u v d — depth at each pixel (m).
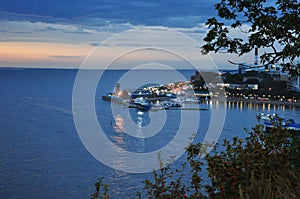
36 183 25.11
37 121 57.62
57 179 25.28
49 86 151.50
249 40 4.14
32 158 31.97
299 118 58.94
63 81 188.38
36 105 82.88
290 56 4.11
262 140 4.15
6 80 196.75
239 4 4.23
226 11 4.23
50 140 40.59
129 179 23.31
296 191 3.06
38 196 22.91
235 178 3.50
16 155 33.28
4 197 22.44
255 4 4.18
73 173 26.91
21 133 46.06
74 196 22.91
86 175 26.20
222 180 3.57
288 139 4.18
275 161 3.74
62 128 50.03
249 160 3.68
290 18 4.02
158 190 3.81
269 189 3.12
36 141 40.31
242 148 3.98
